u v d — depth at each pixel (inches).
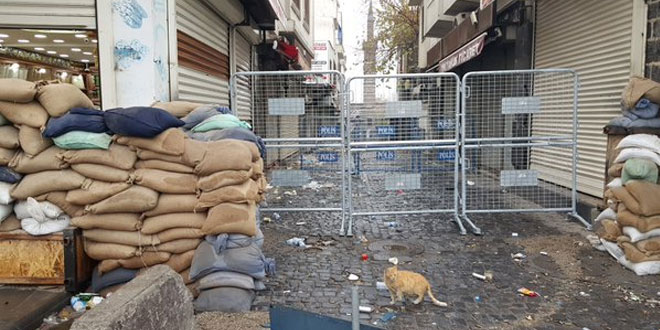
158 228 154.9
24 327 136.2
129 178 153.7
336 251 220.8
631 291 169.9
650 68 241.9
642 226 182.2
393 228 262.2
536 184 263.4
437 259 207.6
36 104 152.9
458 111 253.0
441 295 167.9
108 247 155.6
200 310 151.6
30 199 152.6
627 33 257.1
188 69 270.5
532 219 275.1
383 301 162.9
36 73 335.0
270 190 374.3
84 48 294.4
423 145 256.4
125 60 223.1
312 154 271.0
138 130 151.3
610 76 272.7
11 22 219.9
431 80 260.5
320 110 265.7
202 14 298.5
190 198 157.2
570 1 319.6
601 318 149.5
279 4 457.1
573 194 268.5
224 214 154.9
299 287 175.6
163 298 102.7
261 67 519.5
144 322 93.1
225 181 156.2
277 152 282.2
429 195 294.7
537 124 352.2
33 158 152.3
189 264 158.6
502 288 174.2
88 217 154.3
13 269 157.2
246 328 138.7
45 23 220.8
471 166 317.4
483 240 235.5
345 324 120.9
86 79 346.0
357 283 179.9
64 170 154.0
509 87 333.1
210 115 194.1
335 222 276.7
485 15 411.5
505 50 482.6
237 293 152.7
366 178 333.7
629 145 199.2
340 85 253.8
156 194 155.8
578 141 302.5
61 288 158.1
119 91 224.4
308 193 364.2
